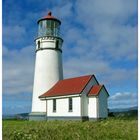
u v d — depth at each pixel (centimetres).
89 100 3891
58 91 4291
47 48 4844
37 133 1332
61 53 5022
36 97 4762
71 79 4403
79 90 3869
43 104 4516
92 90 3922
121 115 3388
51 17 4912
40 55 4878
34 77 4959
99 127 1609
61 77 4931
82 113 3819
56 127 1602
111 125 1723
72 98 3956
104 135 1326
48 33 4875
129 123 1848
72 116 3912
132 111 3231
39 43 4925
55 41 4884
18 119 4359
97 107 3788
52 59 4834
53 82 4753
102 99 3884
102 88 3894
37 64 4909
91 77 4025
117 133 1356
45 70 4794
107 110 3938
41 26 4950
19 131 1385
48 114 4331
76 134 1305
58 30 4978
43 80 4766
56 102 4225
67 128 1543
